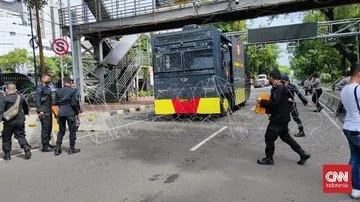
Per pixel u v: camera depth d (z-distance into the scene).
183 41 13.45
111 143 9.38
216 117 14.27
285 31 29.22
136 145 8.98
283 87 6.40
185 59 13.41
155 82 13.90
